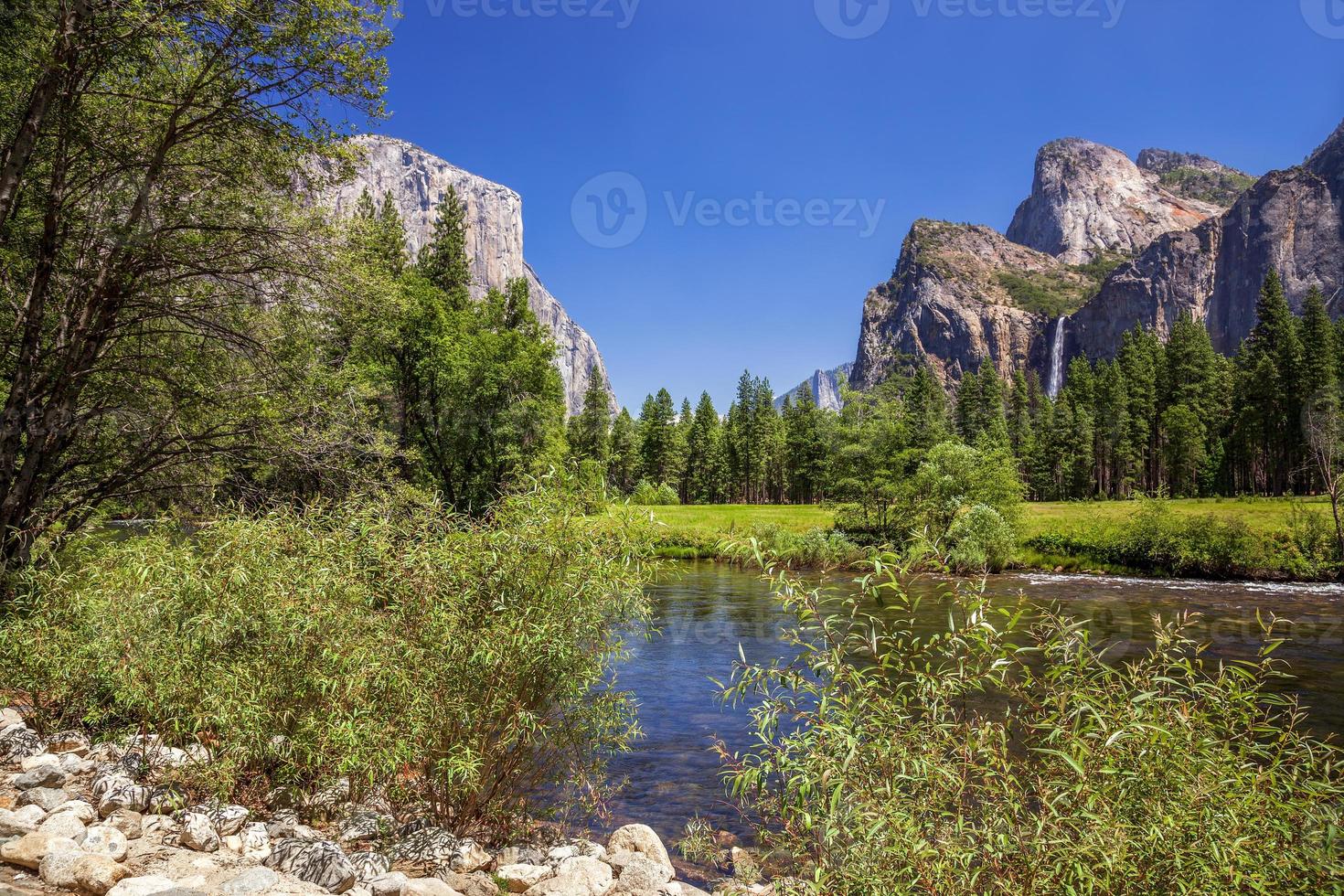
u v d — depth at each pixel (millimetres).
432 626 5488
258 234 10141
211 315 10648
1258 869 2953
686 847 6230
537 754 6047
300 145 10039
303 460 11125
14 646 6457
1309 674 13531
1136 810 3211
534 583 5641
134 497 10914
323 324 11852
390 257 41594
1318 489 65062
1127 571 31234
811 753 3516
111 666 5602
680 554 38375
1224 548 29891
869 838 3178
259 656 5629
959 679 3797
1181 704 3373
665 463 105250
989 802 3471
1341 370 73000
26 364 8844
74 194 9672
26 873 4023
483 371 33969
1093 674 3695
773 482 109688
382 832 5418
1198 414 84062
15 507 8492
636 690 12594
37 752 6121
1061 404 92875
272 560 5789
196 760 5504
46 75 8281
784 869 4270
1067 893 2990
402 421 33094
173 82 9547
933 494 36250
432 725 5398
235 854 4668
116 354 10164
